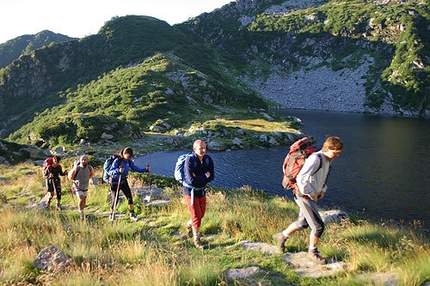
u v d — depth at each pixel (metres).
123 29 149.62
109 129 57.09
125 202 10.90
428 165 38.94
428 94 121.38
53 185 11.82
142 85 89.81
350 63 154.88
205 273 5.12
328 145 5.31
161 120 70.50
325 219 10.82
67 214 10.66
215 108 94.94
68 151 48.16
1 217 9.08
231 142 54.50
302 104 141.00
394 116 110.75
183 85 101.50
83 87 112.75
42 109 103.12
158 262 5.49
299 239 6.85
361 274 5.07
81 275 5.20
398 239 7.52
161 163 43.38
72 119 58.97
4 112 116.56
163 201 11.12
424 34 144.25
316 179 5.46
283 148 53.78
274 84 160.38
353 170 36.97
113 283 4.96
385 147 50.62
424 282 4.61
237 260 6.01
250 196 17.03
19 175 22.31
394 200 27.31
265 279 5.11
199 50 162.12
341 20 171.50
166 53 135.88
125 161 9.38
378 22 157.12
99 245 7.12
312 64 167.12
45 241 7.16
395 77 130.12
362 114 115.75
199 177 6.79
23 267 5.55
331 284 4.79
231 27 198.00
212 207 10.34
